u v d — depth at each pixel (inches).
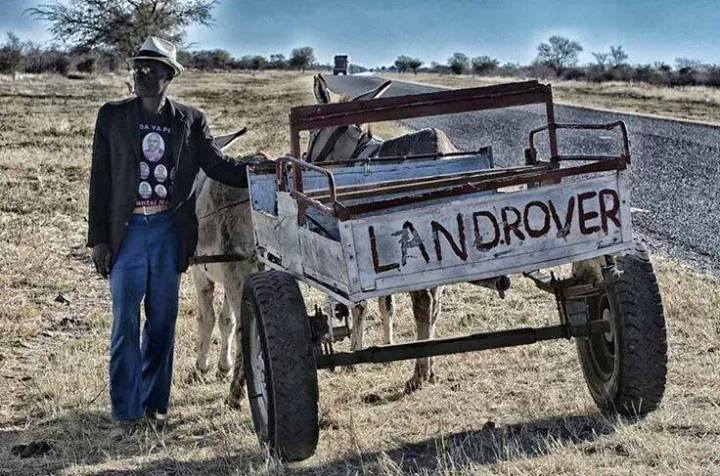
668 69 3511.3
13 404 285.4
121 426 264.4
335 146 363.9
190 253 262.5
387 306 327.6
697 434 230.5
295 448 218.4
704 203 637.9
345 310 230.2
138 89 251.6
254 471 221.9
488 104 250.5
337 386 291.4
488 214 211.0
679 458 213.0
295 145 234.2
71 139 1085.1
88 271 464.4
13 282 434.6
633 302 228.4
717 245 495.5
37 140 1059.3
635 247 234.5
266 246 252.2
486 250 211.3
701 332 319.3
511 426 244.8
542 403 260.1
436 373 294.4
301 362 215.6
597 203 218.5
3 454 246.5
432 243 207.6
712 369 280.8
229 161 267.9
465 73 4822.8
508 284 224.2
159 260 259.0
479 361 303.6
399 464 223.0
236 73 4503.0
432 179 265.0
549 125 258.4
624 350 229.3
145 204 256.4
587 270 246.1
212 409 279.7
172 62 251.3
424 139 314.5
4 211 611.8
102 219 256.2
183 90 2401.6
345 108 237.0
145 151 254.8
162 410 272.4
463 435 241.6
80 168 831.7
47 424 268.4
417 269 207.2
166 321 264.8
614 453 220.5
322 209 210.2
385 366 312.3
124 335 257.3
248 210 277.4
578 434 235.5
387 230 204.5
